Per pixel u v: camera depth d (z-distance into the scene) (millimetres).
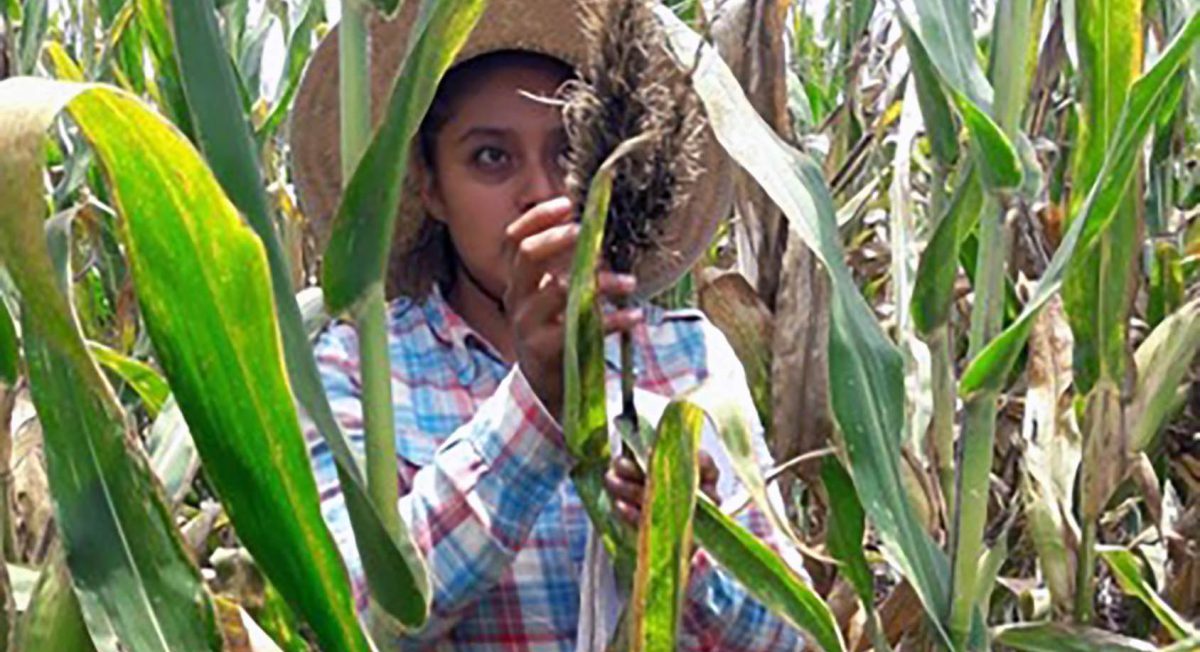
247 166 1195
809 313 2158
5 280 1177
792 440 2174
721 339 2010
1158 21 2822
